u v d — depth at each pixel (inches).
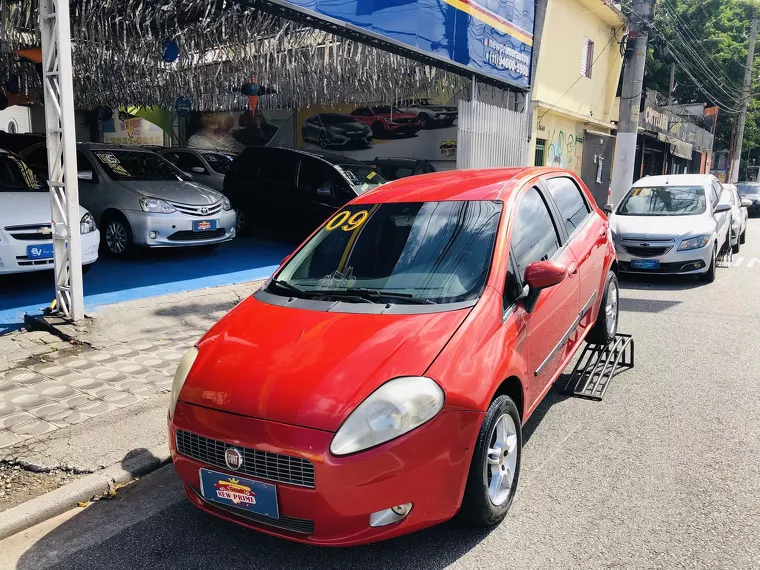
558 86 689.6
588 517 127.9
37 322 240.1
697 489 138.5
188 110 697.6
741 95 1443.2
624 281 395.5
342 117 679.1
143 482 146.7
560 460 153.5
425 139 621.0
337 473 101.6
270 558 117.7
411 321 123.5
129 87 606.2
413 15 366.6
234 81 554.6
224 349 125.8
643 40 558.3
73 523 130.8
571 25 691.4
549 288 154.9
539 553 116.1
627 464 150.9
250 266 370.3
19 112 921.5
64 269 241.9
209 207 362.3
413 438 104.7
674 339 259.0
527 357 138.7
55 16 221.0
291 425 105.0
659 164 1176.8
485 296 131.1
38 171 384.8
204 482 114.0
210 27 352.2
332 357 115.0
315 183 414.0
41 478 142.3
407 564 114.0
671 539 119.5
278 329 128.2
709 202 410.3
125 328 242.2
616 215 416.5
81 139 876.6
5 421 167.0
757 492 136.8
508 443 127.7
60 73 223.1
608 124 838.5
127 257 358.3
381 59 425.4
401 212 160.7
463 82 498.3
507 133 506.9
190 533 127.0
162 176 391.5
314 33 378.3
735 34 1469.0
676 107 1203.9
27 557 119.2
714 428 171.0
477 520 119.6
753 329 273.9
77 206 236.1
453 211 155.6
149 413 174.1
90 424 166.9
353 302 135.0
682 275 413.1
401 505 105.7
